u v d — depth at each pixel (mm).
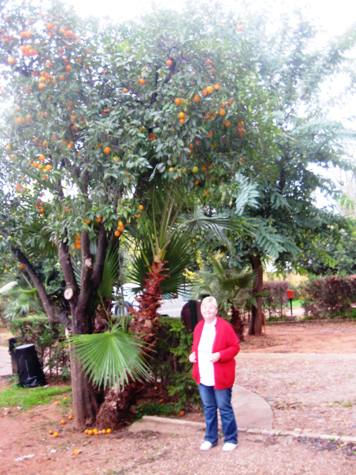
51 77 4977
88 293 5898
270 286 18516
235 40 5395
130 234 6168
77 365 5938
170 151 5039
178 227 6047
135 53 5223
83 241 5828
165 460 4582
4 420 6609
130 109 5246
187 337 6137
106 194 5199
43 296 6219
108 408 5711
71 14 5129
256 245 12086
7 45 5055
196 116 4977
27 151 5238
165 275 5781
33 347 8742
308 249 14820
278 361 9461
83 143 5234
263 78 12766
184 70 5117
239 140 5500
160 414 6082
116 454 4879
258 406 6238
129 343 5293
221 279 11711
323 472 4008
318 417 5660
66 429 5926
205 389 4812
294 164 12602
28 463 4840
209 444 4777
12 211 5590
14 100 5250
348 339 12125
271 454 4484
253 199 9781
